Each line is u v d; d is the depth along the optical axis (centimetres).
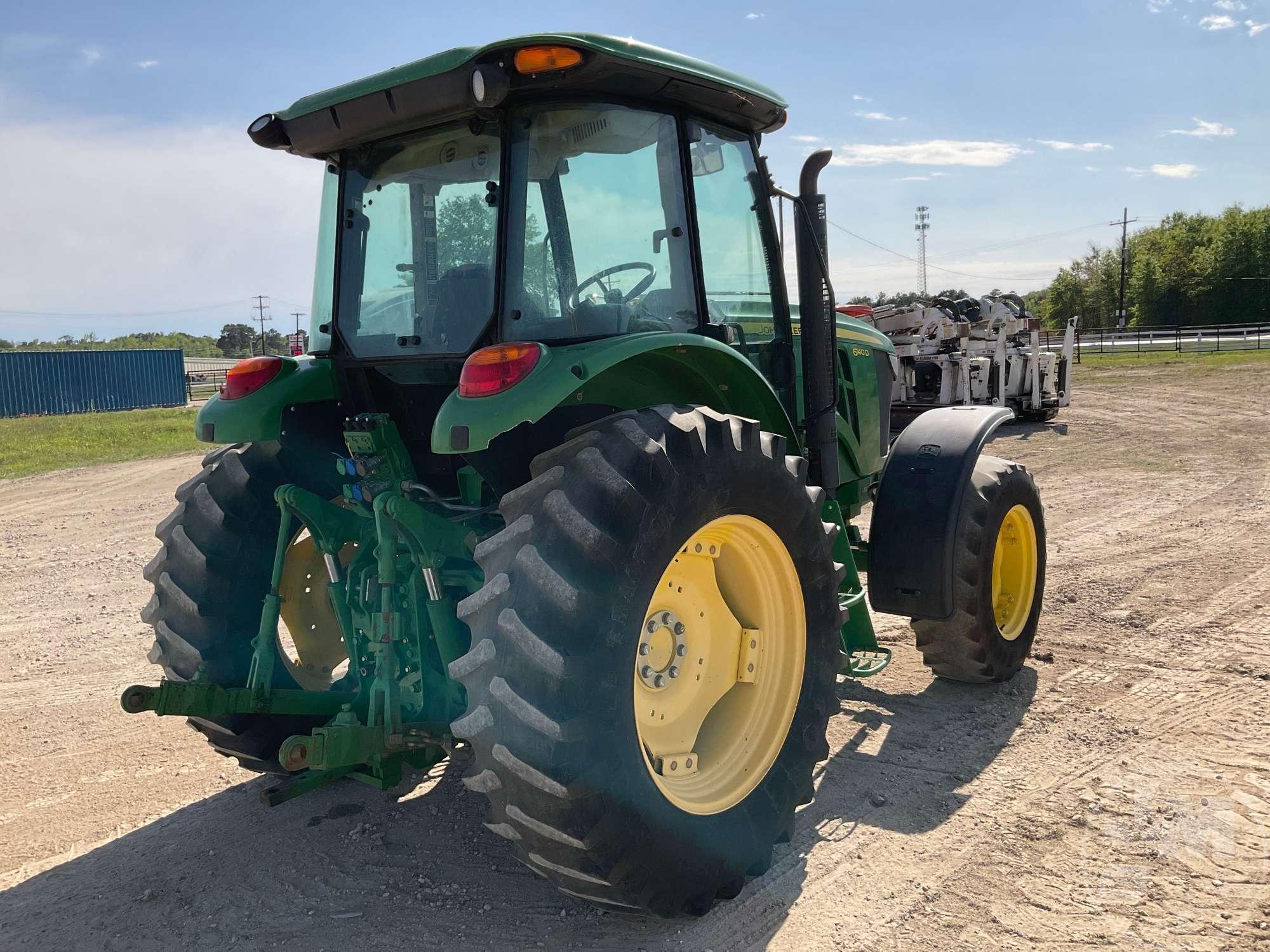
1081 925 265
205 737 424
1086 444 1325
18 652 554
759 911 279
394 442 314
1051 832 316
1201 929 261
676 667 286
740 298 362
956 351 1571
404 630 307
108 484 1310
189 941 274
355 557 335
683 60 295
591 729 237
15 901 298
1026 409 1605
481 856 317
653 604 279
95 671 520
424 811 351
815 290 374
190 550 336
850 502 493
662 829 255
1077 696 433
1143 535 745
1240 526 764
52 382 3544
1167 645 494
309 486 355
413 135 304
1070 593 589
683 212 321
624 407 317
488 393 252
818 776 364
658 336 281
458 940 270
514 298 283
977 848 308
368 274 321
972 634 417
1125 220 7081
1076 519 818
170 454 1689
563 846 241
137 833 339
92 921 285
